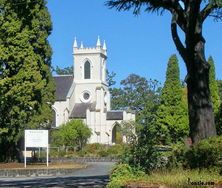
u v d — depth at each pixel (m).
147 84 111.31
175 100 59.59
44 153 51.81
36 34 40.66
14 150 41.94
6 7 39.06
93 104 94.06
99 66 95.88
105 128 92.38
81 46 96.25
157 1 17.95
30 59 39.75
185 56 17.75
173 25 17.98
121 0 18.28
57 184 22.67
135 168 15.30
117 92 114.38
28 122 40.44
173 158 15.10
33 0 39.72
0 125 39.50
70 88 93.75
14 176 31.88
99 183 22.47
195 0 17.05
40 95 40.47
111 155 58.75
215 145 14.01
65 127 75.56
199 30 17.44
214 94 52.91
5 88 38.94
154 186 11.95
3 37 39.44
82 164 43.25
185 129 58.56
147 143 16.45
